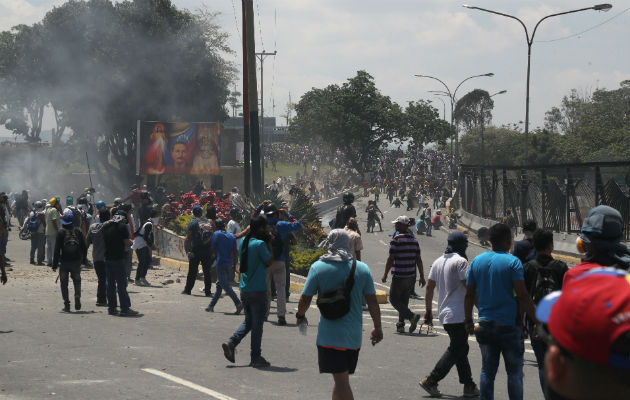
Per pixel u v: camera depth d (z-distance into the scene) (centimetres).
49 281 1692
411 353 969
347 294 570
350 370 586
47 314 1182
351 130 10112
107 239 1199
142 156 3978
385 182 7725
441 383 794
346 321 573
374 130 10800
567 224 2769
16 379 724
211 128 4022
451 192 7031
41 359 827
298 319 593
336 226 1241
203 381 743
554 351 212
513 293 617
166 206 2431
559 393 216
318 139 10594
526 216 3294
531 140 10494
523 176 3284
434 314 1437
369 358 921
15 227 3250
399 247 1145
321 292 579
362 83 10544
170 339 989
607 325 198
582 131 11531
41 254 2017
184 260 2103
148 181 5022
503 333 614
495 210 3975
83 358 839
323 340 573
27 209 3044
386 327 1234
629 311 197
